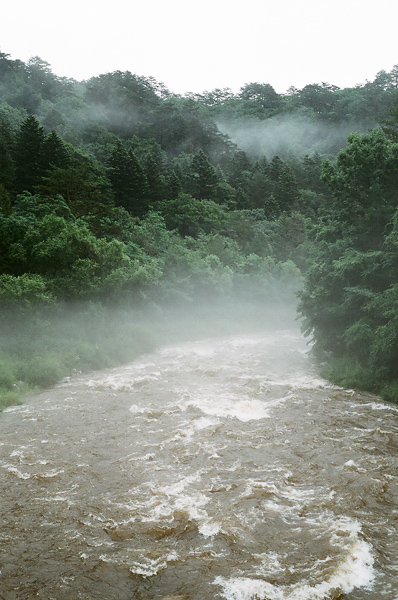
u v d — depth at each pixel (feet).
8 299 62.95
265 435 35.99
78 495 26.48
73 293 75.87
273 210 233.35
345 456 31.89
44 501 25.80
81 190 121.19
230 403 44.86
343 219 64.69
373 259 56.18
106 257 84.12
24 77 376.07
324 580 18.86
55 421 39.68
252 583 18.80
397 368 49.19
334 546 21.22
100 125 299.58
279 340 89.86
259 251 171.42
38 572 19.72
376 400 46.14
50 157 146.20
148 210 173.58
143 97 411.13
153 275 97.25
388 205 61.05
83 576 19.47
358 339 53.83
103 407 43.78
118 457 31.86
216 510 24.68
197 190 206.80
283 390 49.90
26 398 47.37
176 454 32.27
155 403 44.91
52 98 358.64
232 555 20.81
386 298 52.19
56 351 61.36
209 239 143.95
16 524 23.44
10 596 18.20
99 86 368.07
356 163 60.95
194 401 45.47
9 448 33.50
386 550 21.08
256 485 27.48
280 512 24.45
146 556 20.83
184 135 331.77
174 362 66.59
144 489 27.14
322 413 41.65
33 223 88.07
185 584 18.90
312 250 71.72
